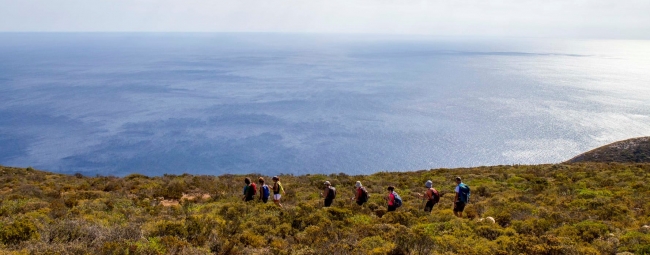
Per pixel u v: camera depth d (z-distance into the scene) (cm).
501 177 2673
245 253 1036
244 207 1571
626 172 2667
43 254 900
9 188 2300
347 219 1443
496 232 1243
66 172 8438
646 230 1242
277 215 1472
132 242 1034
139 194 2116
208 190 2280
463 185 1580
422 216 1491
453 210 1600
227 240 1116
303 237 1199
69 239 1057
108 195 1981
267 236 1215
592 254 1016
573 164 3462
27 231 1043
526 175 2678
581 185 2238
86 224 1156
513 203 1705
